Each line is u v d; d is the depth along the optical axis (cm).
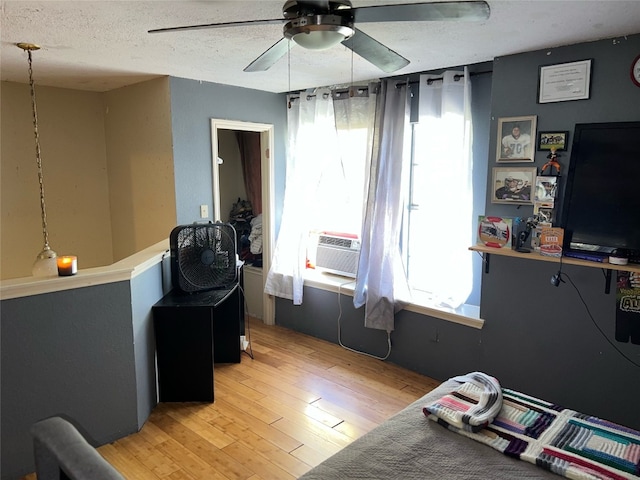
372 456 157
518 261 289
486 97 319
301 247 418
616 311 255
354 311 392
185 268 318
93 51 276
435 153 336
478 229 296
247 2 194
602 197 247
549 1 192
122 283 259
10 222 386
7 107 375
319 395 319
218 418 288
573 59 257
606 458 152
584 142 252
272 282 443
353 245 412
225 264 339
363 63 312
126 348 263
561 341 277
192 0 191
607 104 248
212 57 291
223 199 540
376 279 358
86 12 205
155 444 260
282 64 315
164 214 376
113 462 244
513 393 199
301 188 415
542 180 270
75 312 242
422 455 158
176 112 357
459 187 322
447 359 333
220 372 354
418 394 320
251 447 258
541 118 272
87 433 253
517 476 147
